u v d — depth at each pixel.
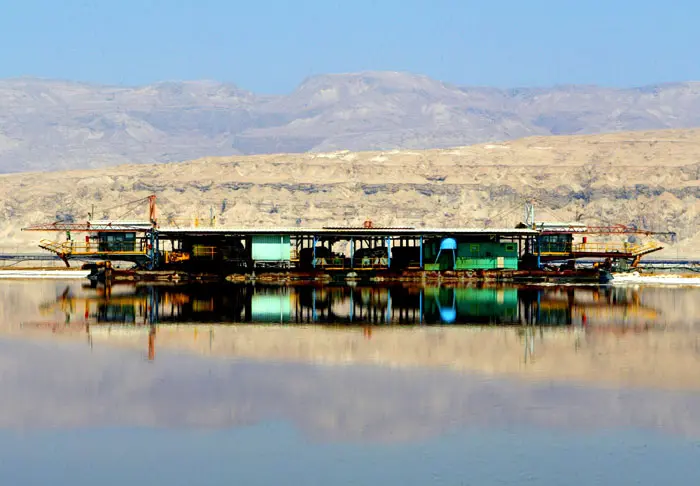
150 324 104.69
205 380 74.31
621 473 53.78
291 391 70.69
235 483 52.47
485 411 65.19
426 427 61.50
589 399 68.56
